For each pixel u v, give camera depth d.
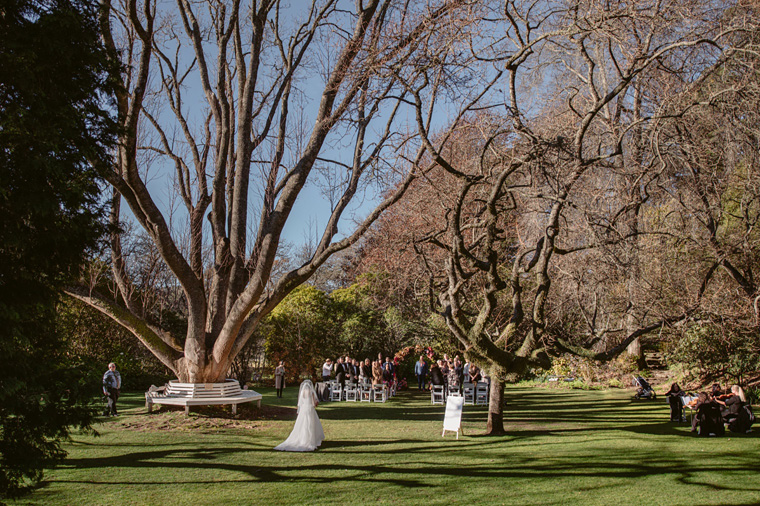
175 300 27.08
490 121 11.16
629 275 13.60
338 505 7.48
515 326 12.09
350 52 15.72
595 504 7.50
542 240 12.85
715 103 12.19
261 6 18.14
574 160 10.98
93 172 7.69
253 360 37.69
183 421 15.19
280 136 18.78
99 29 8.00
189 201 19.30
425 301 17.97
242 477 9.12
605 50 16.89
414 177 13.35
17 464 6.84
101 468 9.77
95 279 16.83
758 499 7.66
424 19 10.91
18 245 6.59
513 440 12.85
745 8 11.87
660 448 11.52
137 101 13.79
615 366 27.02
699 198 13.65
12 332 6.55
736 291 14.72
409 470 9.68
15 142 6.49
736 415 13.45
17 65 6.66
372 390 22.97
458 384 21.78
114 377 16.06
